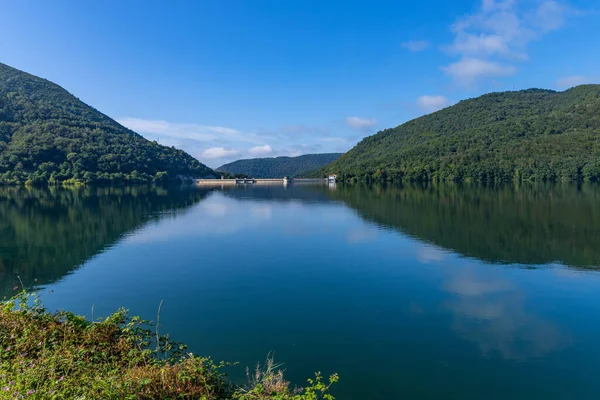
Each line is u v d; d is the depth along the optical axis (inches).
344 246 1199.6
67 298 743.1
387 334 577.3
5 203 2630.4
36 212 2117.4
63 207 2396.7
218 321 625.9
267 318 636.7
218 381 359.6
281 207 2481.5
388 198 3009.4
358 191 4146.2
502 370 480.7
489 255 1059.3
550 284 808.3
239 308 684.1
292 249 1165.1
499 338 565.9
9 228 1579.7
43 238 1365.7
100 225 1674.5
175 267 962.1
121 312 467.5
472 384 452.1
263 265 976.9
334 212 2135.8
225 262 1010.7
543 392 437.7
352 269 932.0
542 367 487.8
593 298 725.3
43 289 796.0
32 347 351.6
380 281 835.4
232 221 1806.1
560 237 1286.9
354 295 748.6
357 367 487.8
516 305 693.9
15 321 389.7
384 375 469.4
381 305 694.5
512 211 1948.8
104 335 408.5
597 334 576.4
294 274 893.2
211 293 764.0
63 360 322.7
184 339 559.5
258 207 2490.2
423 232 1425.9
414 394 432.5
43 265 987.9
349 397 426.3
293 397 343.3
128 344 397.7
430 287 792.9
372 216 1910.7
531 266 947.3
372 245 1209.4
